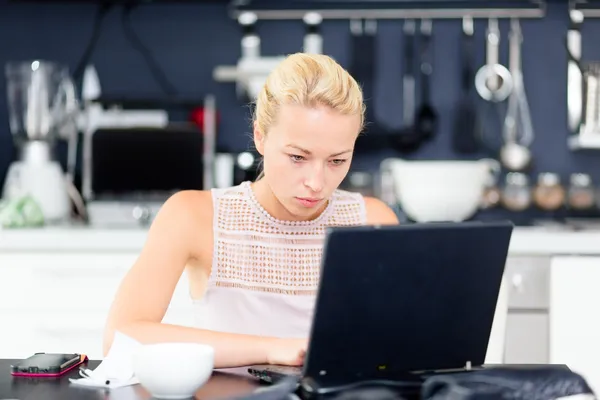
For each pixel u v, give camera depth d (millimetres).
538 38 3619
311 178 1597
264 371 1423
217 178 3447
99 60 3646
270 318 1899
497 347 1898
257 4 3561
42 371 1471
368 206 2068
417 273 1291
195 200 1940
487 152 3637
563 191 3559
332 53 3646
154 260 1807
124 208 3320
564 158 3631
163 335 1550
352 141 1606
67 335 3041
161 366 1281
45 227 3215
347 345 1300
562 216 3598
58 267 3049
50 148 3422
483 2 3518
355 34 3629
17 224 3146
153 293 1756
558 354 3064
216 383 1419
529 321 3066
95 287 3055
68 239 3057
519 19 3607
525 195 3535
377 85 3648
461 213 3283
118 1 3633
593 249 3068
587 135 3484
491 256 1336
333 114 1568
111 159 3332
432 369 1377
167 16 3645
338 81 1583
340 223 1997
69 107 3439
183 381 1289
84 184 3350
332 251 1229
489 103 3629
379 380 1320
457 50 3631
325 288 1247
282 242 1932
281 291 1910
